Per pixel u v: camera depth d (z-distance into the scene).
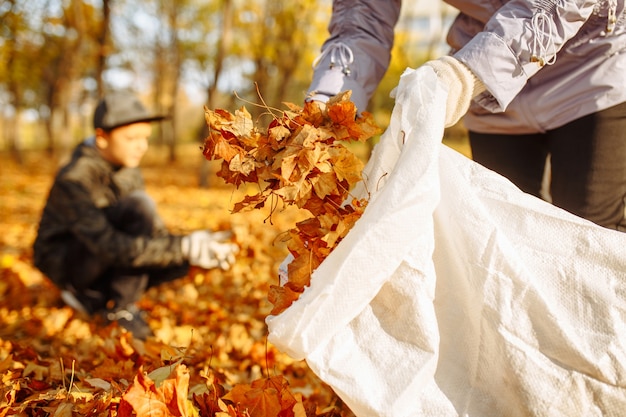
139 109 3.35
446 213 1.56
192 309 3.88
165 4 22.02
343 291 1.42
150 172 22.38
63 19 15.01
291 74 19.92
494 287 1.48
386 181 1.50
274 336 1.42
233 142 1.59
